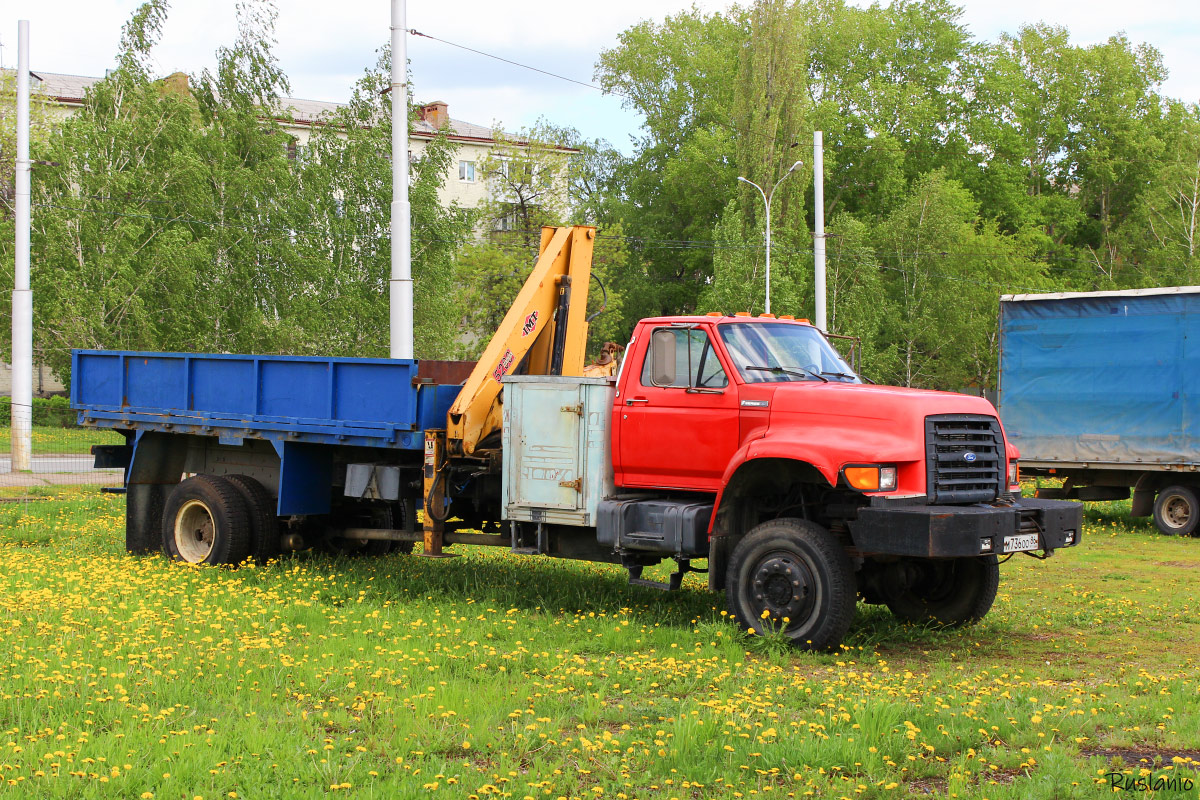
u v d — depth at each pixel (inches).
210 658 269.6
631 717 227.8
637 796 179.9
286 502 431.8
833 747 200.1
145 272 1429.6
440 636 305.6
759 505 339.0
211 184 1537.9
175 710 225.1
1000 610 378.6
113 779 178.5
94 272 1390.3
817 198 1100.5
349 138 1561.3
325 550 475.2
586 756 197.3
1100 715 228.4
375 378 402.3
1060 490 693.3
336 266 1549.0
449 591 387.9
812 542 304.7
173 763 186.1
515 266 2012.8
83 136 1443.2
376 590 386.6
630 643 301.4
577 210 2402.8
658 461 342.6
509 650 294.2
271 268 1520.7
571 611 362.0
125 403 499.5
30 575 394.0
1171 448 629.3
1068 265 2470.5
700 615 349.1
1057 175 2657.5
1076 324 669.9
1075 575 472.1
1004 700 239.6
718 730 213.6
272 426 432.8
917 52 2348.7
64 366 1411.2
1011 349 697.0
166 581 388.5
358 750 199.6
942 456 308.2
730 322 346.6
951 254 1905.8
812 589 304.3
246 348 1505.9
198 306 1485.0
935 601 358.9
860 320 1755.7
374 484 414.9
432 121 2488.9
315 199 1550.2
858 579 360.2
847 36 2289.6
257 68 1606.8
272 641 289.7
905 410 306.0
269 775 185.5
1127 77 2559.1
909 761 196.1
